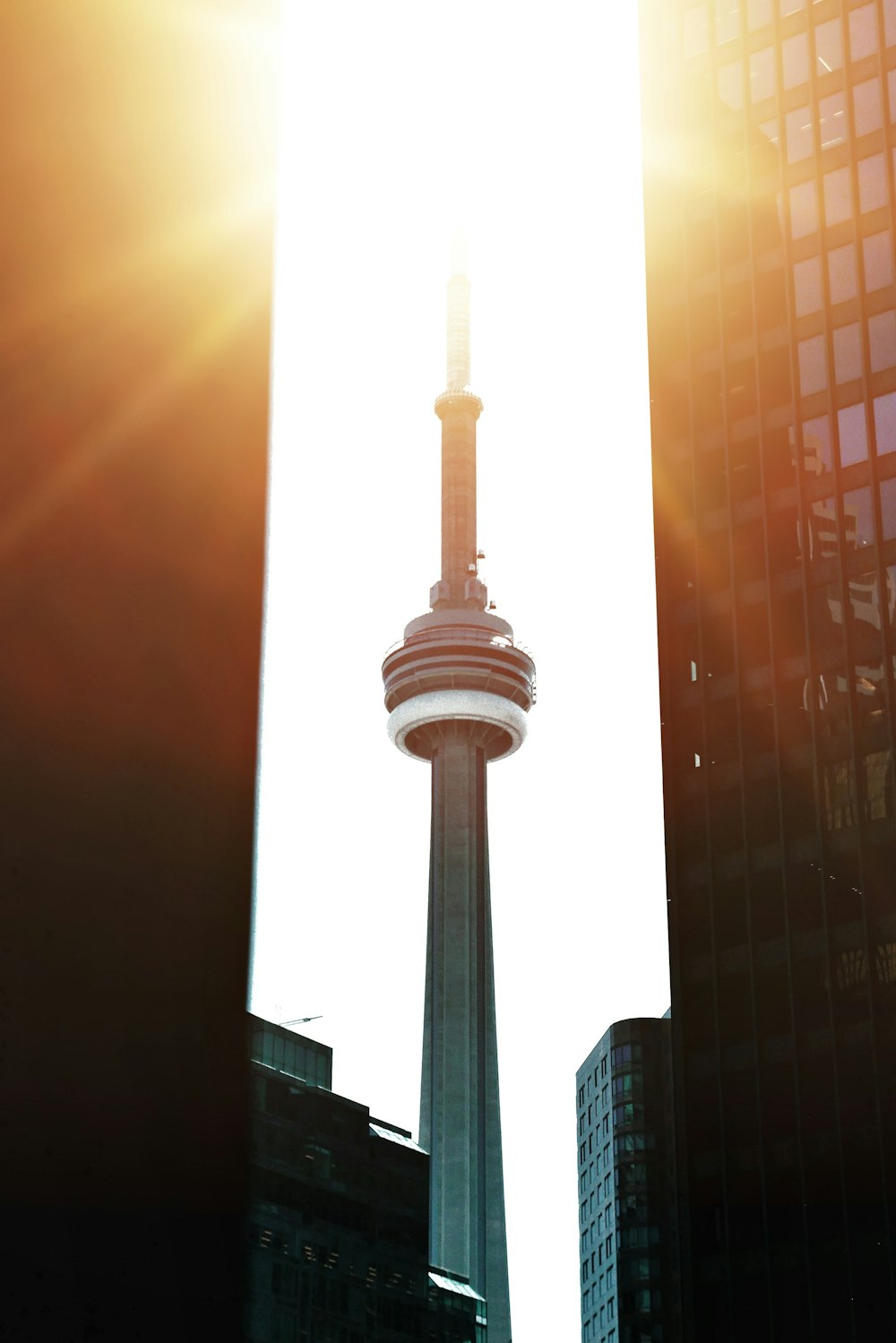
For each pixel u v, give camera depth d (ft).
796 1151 266.77
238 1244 32.22
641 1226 490.49
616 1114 513.04
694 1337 264.72
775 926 282.36
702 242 330.95
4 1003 28.40
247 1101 33.50
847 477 299.38
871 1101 262.88
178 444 35.45
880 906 272.72
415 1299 483.51
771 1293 260.83
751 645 301.22
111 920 30.83
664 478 320.70
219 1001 33.27
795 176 322.75
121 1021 30.55
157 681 33.32
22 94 32.81
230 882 34.32
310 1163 453.17
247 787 35.50
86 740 31.14
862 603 290.97
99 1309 28.50
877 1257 253.44
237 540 37.04
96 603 32.09
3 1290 26.94
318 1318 433.89
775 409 311.68
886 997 266.98
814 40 327.88
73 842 30.40
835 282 311.47
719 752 298.76
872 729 282.56
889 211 309.01
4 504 30.53
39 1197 27.99
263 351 39.37
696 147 337.31
